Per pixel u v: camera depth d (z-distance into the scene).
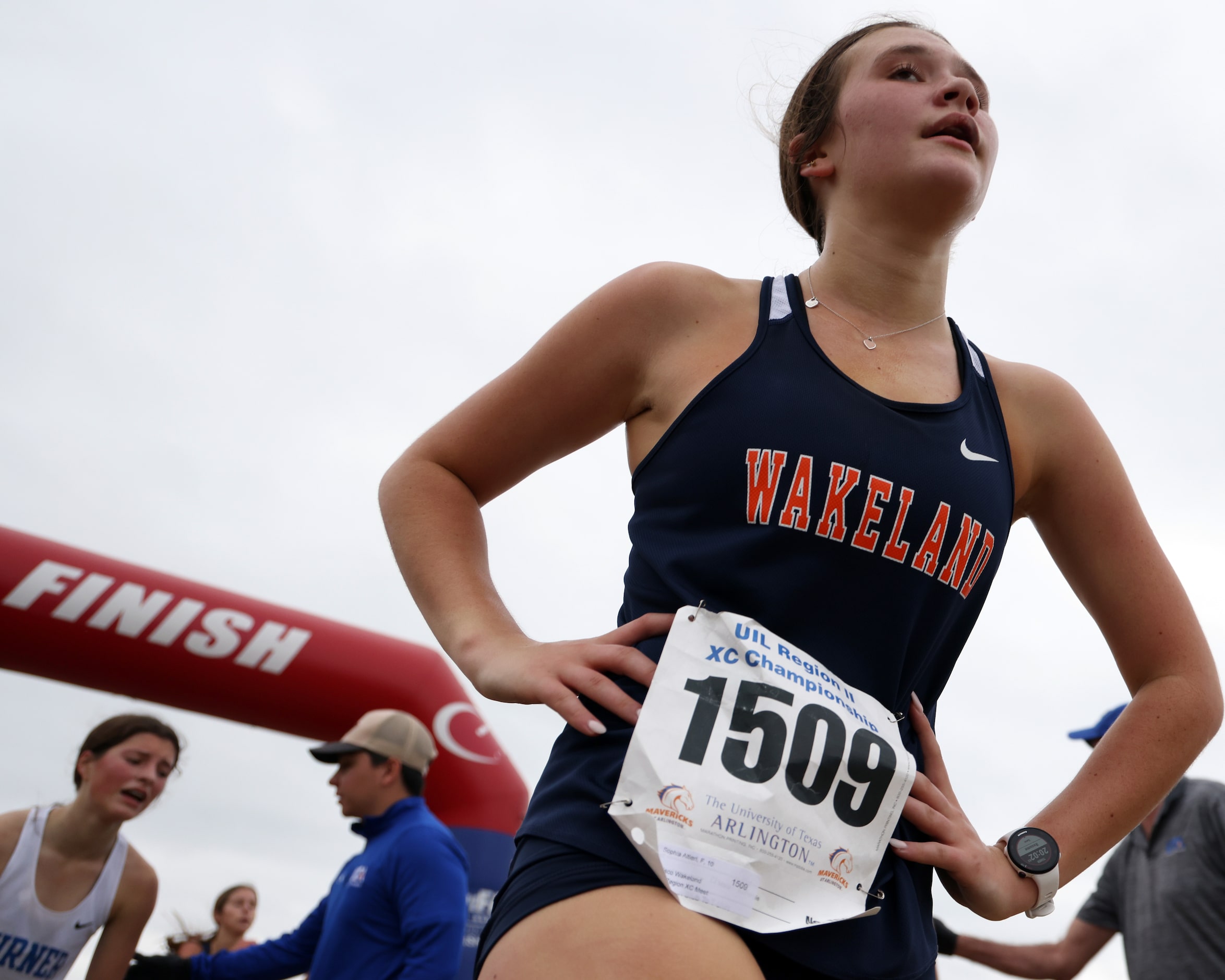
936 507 1.23
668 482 1.27
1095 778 1.35
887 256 1.41
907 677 1.27
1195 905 3.16
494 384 1.46
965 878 1.20
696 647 1.17
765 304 1.36
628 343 1.38
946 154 1.36
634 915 1.04
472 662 1.26
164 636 5.38
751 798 1.11
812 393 1.26
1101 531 1.46
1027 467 1.43
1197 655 1.42
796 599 1.20
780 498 1.21
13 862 3.50
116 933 3.73
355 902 3.39
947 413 1.30
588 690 1.16
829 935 1.12
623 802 1.11
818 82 1.59
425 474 1.44
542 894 1.10
